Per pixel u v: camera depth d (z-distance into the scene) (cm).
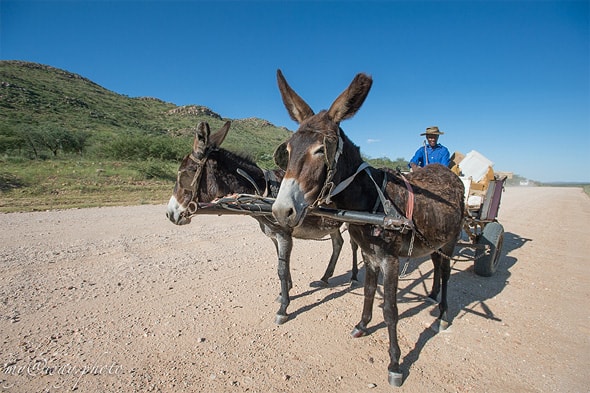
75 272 522
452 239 375
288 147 250
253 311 420
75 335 349
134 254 624
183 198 410
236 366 310
